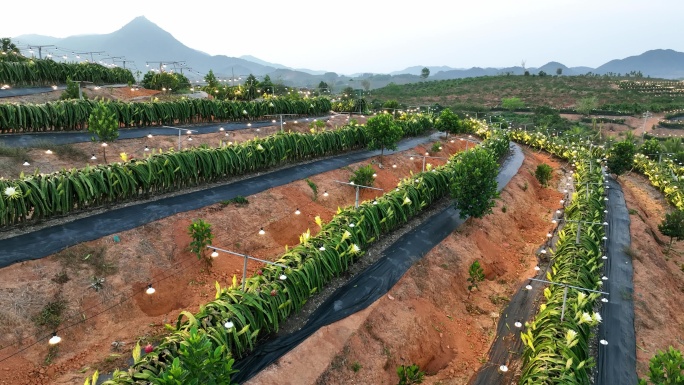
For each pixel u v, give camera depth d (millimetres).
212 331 10016
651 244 22922
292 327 12516
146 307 13531
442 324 15016
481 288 18047
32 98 28188
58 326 11492
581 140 48438
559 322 12164
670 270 21391
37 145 20688
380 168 29109
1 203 13438
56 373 10555
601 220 21875
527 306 16891
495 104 90750
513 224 24797
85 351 11383
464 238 20281
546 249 22250
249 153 22219
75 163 20750
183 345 7641
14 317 11008
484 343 14727
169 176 18484
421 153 35000
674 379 9039
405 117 43125
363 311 13719
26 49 44594
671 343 15055
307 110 39188
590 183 26766
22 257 12703
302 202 21875
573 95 93312
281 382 10586
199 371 7367
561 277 14719
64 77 33562
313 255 13953
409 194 20234
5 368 10141
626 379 12898
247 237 18016
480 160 20141
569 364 10000
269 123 34438
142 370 8469
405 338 13508
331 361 11656
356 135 30484
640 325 15695
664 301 17750
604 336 14703
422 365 13391
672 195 31328
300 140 25938
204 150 20266
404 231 19859
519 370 13164
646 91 93625
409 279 16078
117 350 11602
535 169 37188
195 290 14727
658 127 68375
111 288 13141
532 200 29906
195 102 29922
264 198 20625
